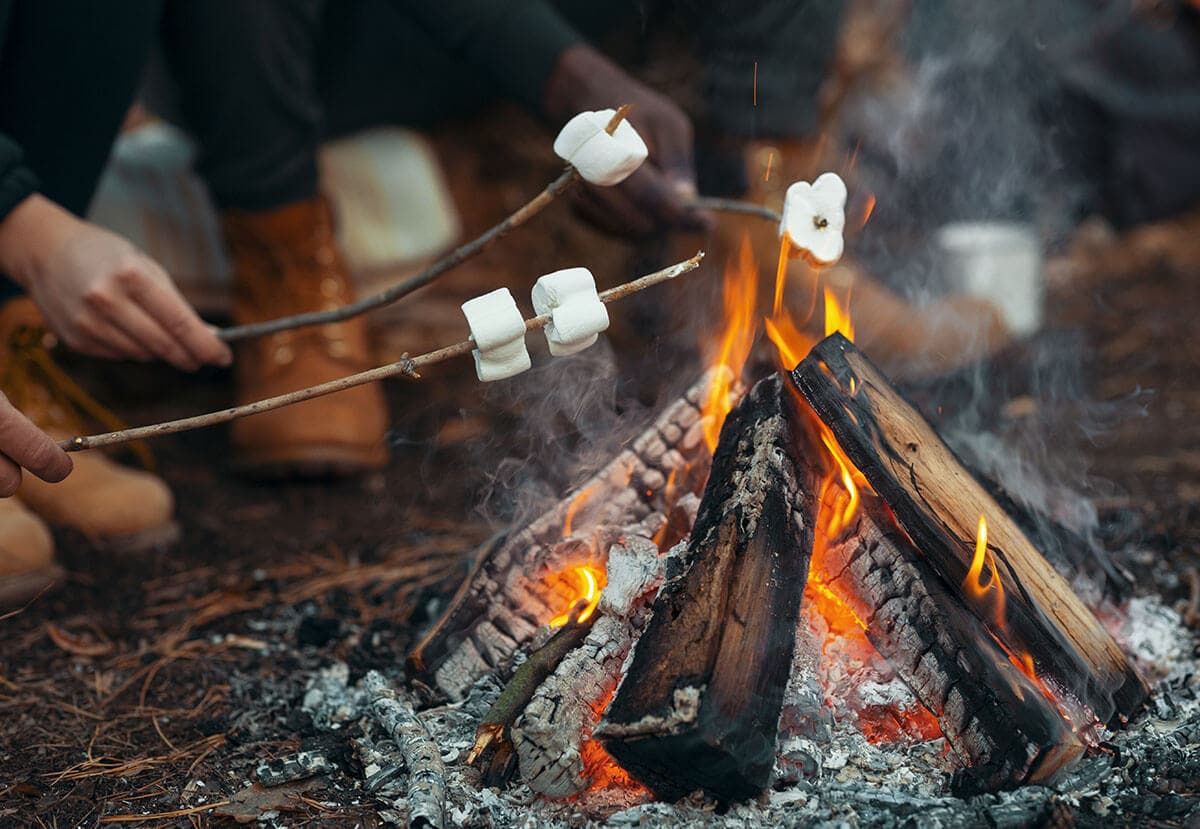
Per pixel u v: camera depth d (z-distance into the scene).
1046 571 1.33
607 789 1.26
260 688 1.61
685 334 2.55
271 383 2.28
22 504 2.02
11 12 1.80
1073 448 2.30
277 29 2.12
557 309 1.17
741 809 1.18
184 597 1.91
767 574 1.25
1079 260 3.41
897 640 1.28
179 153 2.64
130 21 1.84
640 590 1.30
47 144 1.92
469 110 2.96
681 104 2.85
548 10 1.98
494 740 1.27
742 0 2.22
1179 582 1.76
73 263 1.57
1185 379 2.62
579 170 1.29
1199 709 1.38
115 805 1.33
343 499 2.29
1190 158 3.27
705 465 1.49
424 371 2.81
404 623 1.77
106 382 2.71
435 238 2.86
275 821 1.28
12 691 1.62
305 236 2.27
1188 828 1.16
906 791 1.23
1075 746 1.18
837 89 2.74
